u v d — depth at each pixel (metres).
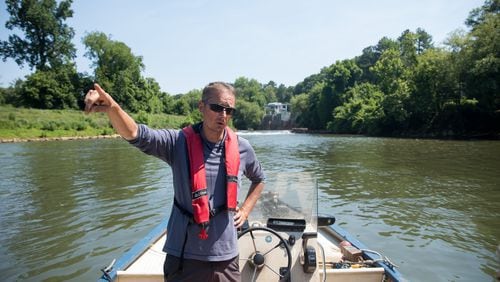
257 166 2.62
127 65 68.81
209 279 2.17
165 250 2.24
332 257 4.55
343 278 3.85
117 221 8.51
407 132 45.38
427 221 8.30
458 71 39.16
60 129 44.06
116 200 10.48
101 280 3.74
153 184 12.82
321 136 49.44
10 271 5.98
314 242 3.14
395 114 44.44
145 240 5.00
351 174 14.69
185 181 2.20
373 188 11.84
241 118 88.62
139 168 16.78
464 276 5.62
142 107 71.00
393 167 16.61
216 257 2.17
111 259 6.42
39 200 10.55
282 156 22.14
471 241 7.06
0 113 45.44
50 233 7.75
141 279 3.85
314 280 3.10
